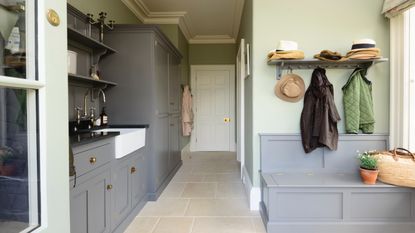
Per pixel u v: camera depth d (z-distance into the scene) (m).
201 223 2.39
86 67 2.63
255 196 2.66
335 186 2.14
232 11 4.43
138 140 2.62
